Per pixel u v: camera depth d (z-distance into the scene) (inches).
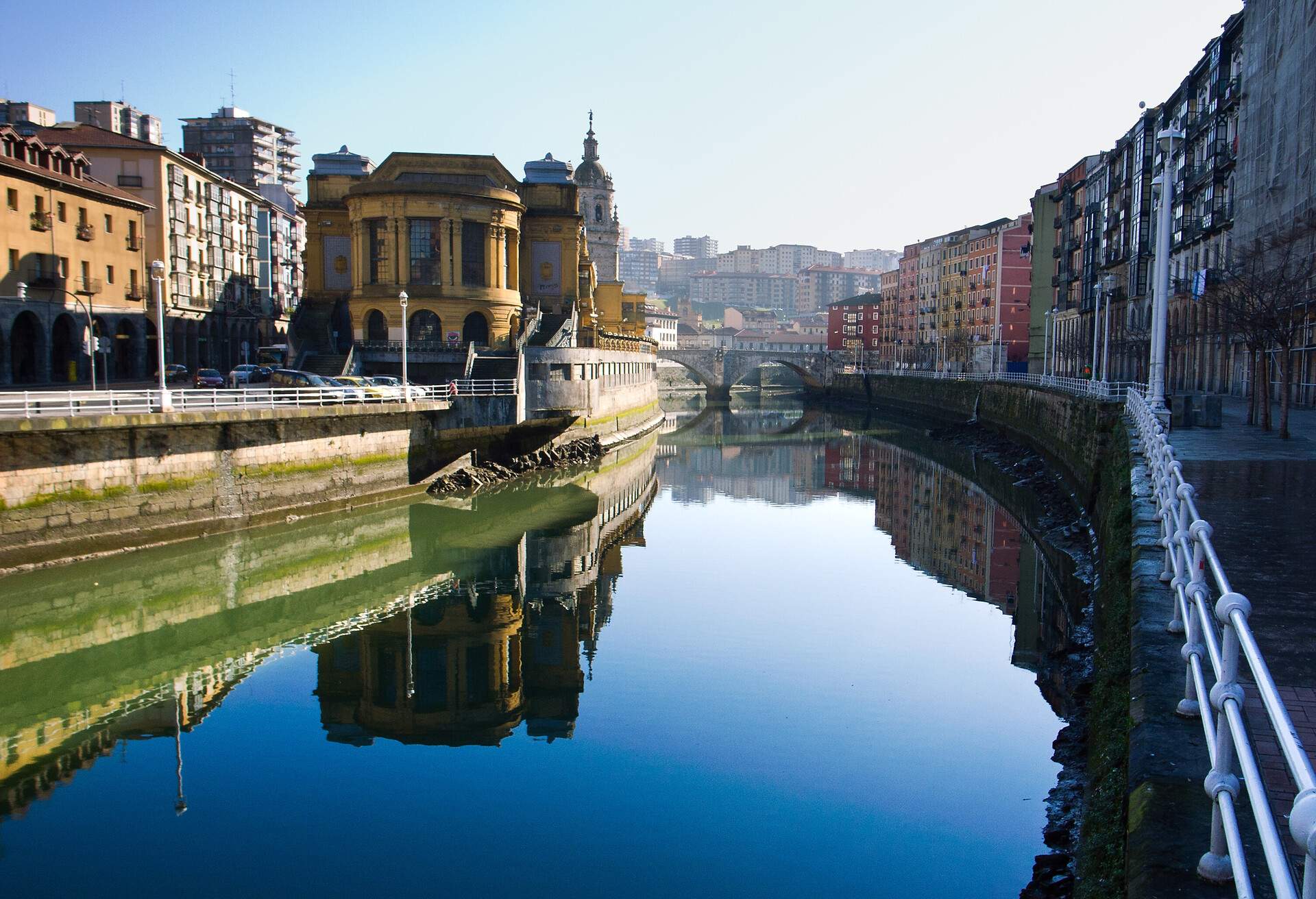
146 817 686.5
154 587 1262.3
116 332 2370.8
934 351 6166.3
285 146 6678.2
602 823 669.9
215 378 2066.9
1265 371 1486.2
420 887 590.6
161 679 977.5
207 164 5930.1
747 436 3715.6
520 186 3129.9
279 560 1408.7
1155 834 312.5
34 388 1991.9
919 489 2274.9
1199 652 362.0
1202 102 2753.4
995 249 5260.8
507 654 1053.2
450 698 923.4
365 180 2869.1
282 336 3929.6
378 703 914.1
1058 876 549.3
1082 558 1344.7
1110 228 3454.7
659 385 7637.8
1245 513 778.8
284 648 1075.3
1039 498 1995.6
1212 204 2546.8
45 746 816.9
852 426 4165.8
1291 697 400.8
